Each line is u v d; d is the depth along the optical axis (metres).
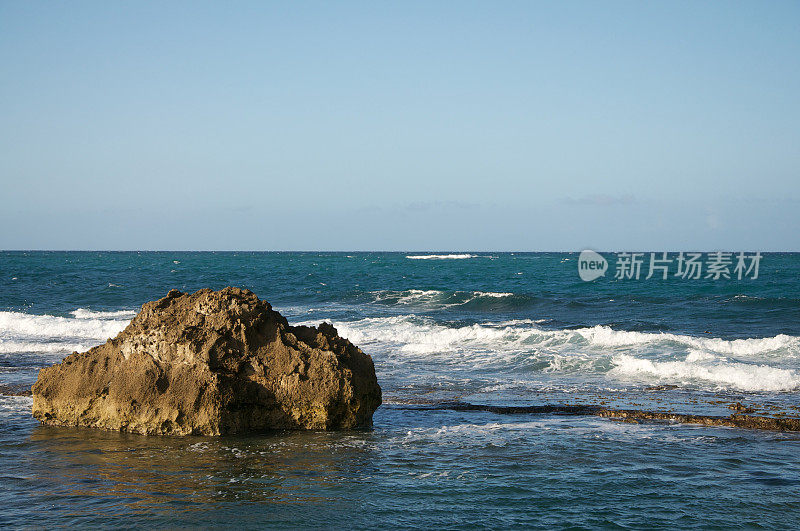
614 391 14.34
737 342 19.84
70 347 20.33
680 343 20.09
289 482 8.12
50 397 10.90
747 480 8.23
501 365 17.73
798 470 8.63
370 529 6.68
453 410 12.53
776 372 15.37
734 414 11.65
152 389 10.33
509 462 8.99
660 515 7.08
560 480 8.22
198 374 10.32
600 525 6.81
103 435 10.28
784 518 7.01
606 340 20.81
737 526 6.80
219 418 10.24
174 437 10.21
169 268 78.75
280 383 10.59
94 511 7.15
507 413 12.27
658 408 12.56
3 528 6.69
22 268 74.94
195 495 7.64
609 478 8.30
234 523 6.82
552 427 11.09
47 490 7.81
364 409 11.05
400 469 8.66
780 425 10.97
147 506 7.30
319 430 10.73
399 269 79.56
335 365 10.67
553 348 20.11
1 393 13.57
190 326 10.70
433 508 7.26
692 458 9.19
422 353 19.73
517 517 7.01
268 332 11.02
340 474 8.43
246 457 9.16
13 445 9.73
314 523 6.83
